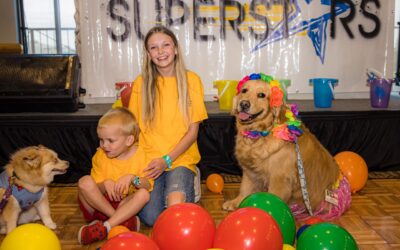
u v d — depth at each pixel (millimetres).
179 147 2295
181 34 3842
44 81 3283
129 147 2262
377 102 3381
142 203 2146
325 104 3414
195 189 2648
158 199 2322
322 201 2471
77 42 3801
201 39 3859
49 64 3346
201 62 3887
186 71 2455
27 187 2209
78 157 3211
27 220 2455
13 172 2195
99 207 2174
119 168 2258
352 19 3896
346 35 3916
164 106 2391
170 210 1649
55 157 2311
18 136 3146
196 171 2596
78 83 3426
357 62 3959
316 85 3428
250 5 3834
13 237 1589
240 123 2467
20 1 4777
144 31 3832
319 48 3920
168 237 1559
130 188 2277
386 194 2859
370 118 3285
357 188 2844
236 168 3328
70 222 2416
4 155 3160
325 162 2482
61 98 3230
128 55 3855
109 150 2170
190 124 2391
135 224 2215
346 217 2457
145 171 2217
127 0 3787
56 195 2914
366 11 3893
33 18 4918
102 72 3863
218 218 2453
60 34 5004
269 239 1472
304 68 3930
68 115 3166
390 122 3312
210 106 3625
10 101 3201
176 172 2307
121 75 3877
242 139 2484
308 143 2451
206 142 3287
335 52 3932
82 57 3824
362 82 4000
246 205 1870
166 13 3809
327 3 3859
